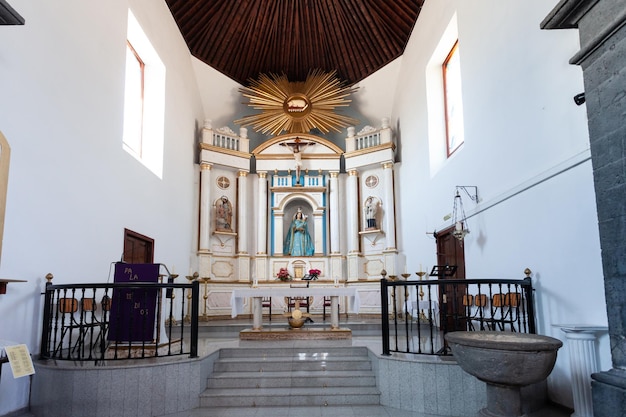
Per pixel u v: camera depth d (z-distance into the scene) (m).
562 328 4.03
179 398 4.77
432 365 4.74
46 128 4.97
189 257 10.40
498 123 5.99
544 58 4.89
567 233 4.48
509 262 5.69
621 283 2.78
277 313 11.20
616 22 2.73
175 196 9.52
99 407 4.43
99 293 6.15
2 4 2.87
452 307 7.93
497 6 6.02
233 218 11.44
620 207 2.78
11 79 4.41
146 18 8.01
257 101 11.80
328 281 11.28
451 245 7.96
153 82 8.83
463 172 7.23
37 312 4.80
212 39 10.95
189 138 10.66
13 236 4.43
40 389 4.52
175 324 9.39
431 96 9.04
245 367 5.56
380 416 4.57
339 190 11.85
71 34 5.51
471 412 4.57
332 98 11.95
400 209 11.09
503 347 3.33
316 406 4.93
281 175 12.05
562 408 4.48
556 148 4.68
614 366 2.84
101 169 6.24
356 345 6.17
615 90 2.83
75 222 5.55
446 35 8.13
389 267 10.84
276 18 11.12
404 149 10.95
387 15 10.57
